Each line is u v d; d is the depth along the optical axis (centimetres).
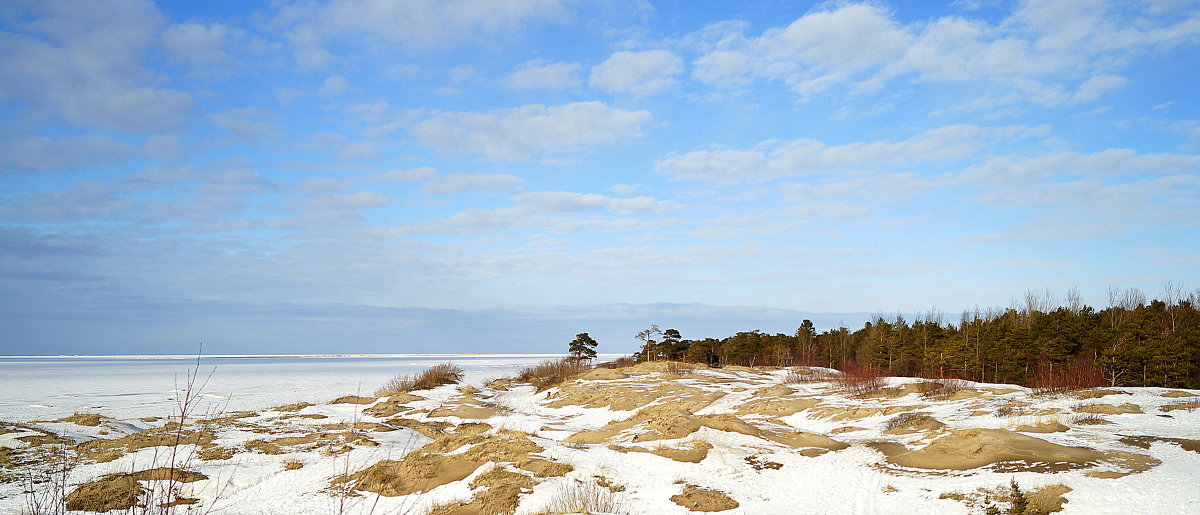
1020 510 1415
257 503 1914
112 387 7681
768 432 2809
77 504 1784
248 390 7281
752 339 10019
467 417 4134
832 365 8506
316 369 14175
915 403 3703
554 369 7725
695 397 4750
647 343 9162
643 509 1795
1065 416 2634
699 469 2147
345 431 3123
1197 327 5431
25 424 3019
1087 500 1530
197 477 2138
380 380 9488
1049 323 6091
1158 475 1670
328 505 1898
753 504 1802
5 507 1741
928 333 7056
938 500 1689
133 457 2352
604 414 4484
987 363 5959
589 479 2042
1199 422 2467
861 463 2173
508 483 1962
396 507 1883
